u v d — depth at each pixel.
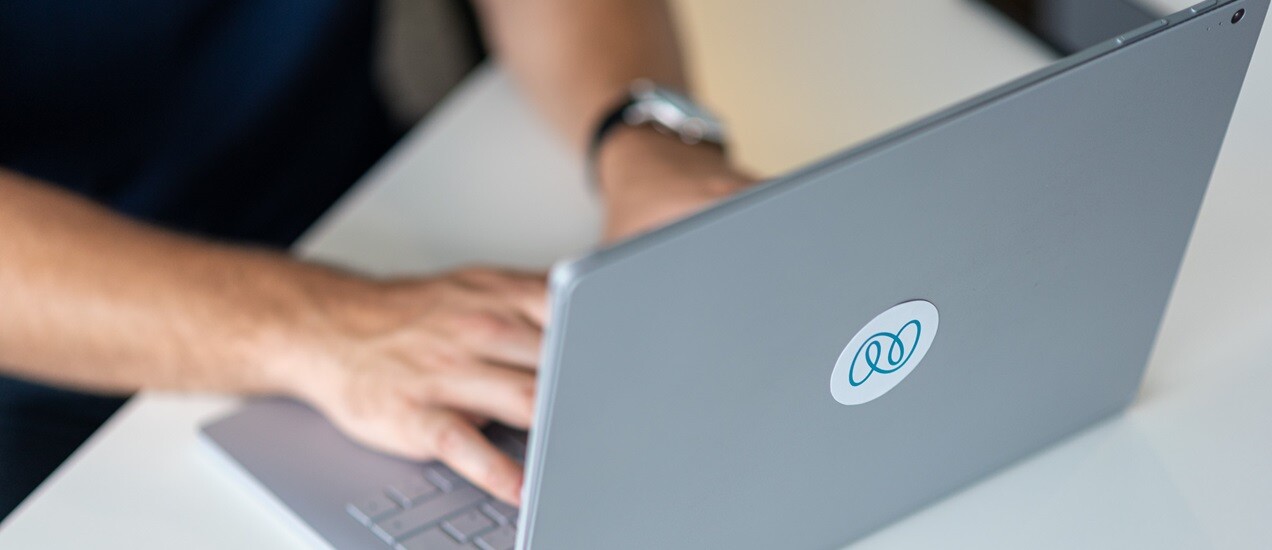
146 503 0.70
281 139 1.19
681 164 0.94
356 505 0.68
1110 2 1.02
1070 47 1.05
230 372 0.77
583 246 0.91
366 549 0.65
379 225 0.93
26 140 1.09
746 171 0.96
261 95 1.17
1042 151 0.55
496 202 0.95
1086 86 0.54
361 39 1.22
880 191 0.50
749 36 1.14
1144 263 0.65
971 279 0.57
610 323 0.46
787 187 0.47
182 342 0.78
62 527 0.68
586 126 1.01
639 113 1.00
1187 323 0.80
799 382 0.54
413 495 0.69
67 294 0.78
